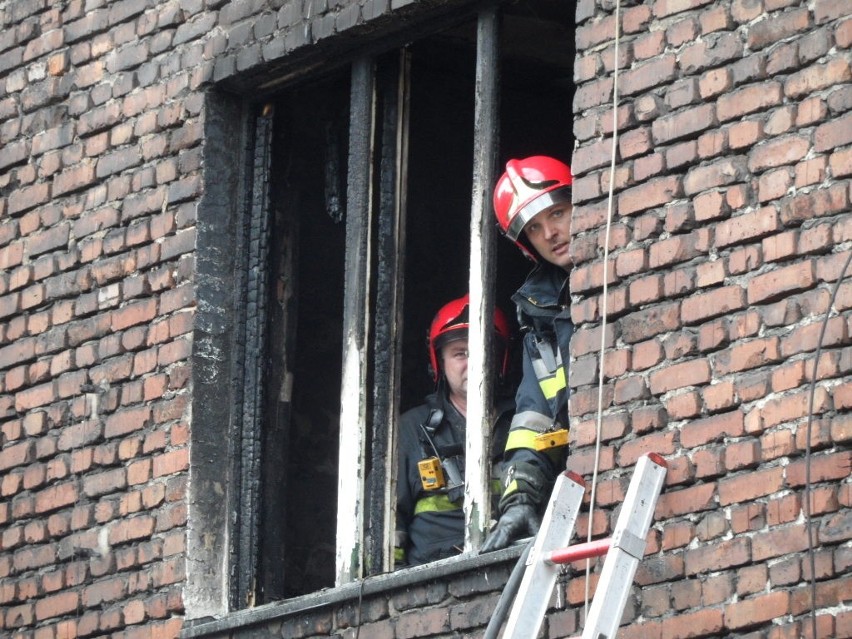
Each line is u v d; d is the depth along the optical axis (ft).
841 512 41.55
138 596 56.39
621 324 46.62
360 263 54.08
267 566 55.93
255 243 57.72
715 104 45.93
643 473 43.16
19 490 60.64
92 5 62.39
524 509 48.44
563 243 50.83
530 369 50.65
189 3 59.26
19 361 61.62
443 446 55.06
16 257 62.64
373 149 54.95
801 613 41.70
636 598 44.47
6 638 59.77
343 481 53.21
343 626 51.16
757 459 43.24
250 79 57.72
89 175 60.95
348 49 55.62
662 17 47.50
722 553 43.27
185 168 58.08
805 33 44.73
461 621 48.24
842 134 43.55
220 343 57.00
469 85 62.49
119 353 58.75
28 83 63.72
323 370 61.26
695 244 45.60
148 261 58.44
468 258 64.90
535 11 58.29
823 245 43.21
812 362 42.83
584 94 48.65
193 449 55.98
